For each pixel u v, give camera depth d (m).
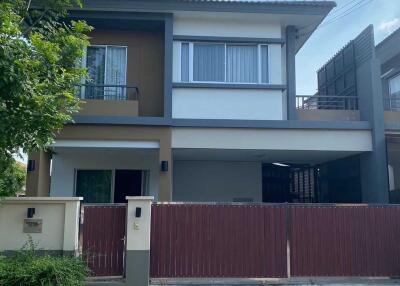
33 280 7.09
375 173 11.82
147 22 12.34
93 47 12.77
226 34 12.53
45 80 7.13
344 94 14.05
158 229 8.77
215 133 11.66
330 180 14.87
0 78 6.28
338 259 8.98
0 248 8.31
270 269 8.85
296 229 8.98
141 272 8.40
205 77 12.39
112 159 14.04
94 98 12.54
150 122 11.44
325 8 12.30
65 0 9.70
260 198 15.34
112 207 8.73
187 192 15.07
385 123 12.07
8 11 7.07
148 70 12.83
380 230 9.09
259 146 11.73
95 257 8.59
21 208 8.46
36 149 7.33
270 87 12.27
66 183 13.80
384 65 16.11
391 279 8.96
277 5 12.16
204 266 8.77
